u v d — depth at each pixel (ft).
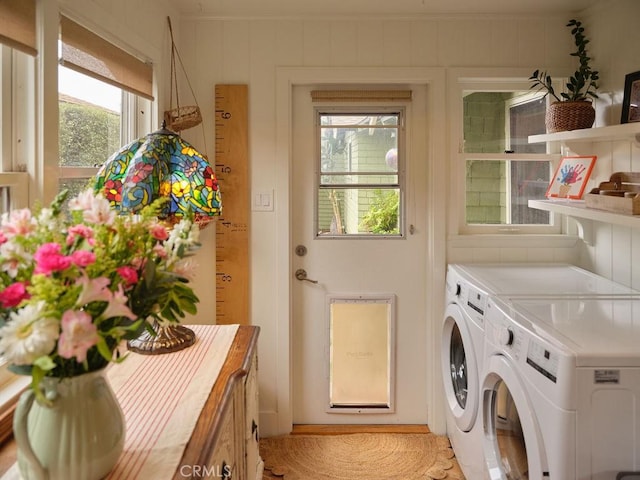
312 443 8.57
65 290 2.60
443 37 8.43
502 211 8.95
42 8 4.48
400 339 9.10
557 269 7.92
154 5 7.30
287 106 8.48
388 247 9.00
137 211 4.97
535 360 4.62
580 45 7.76
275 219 8.62
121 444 3.07
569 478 4.17
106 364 2.96
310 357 9.12
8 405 3.76
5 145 4.43
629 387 4.17
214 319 8.75
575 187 7.63
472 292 6.70
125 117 7.01
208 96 8.49
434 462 8.02
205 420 3.67
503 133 8.90
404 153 8.87
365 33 8.42
